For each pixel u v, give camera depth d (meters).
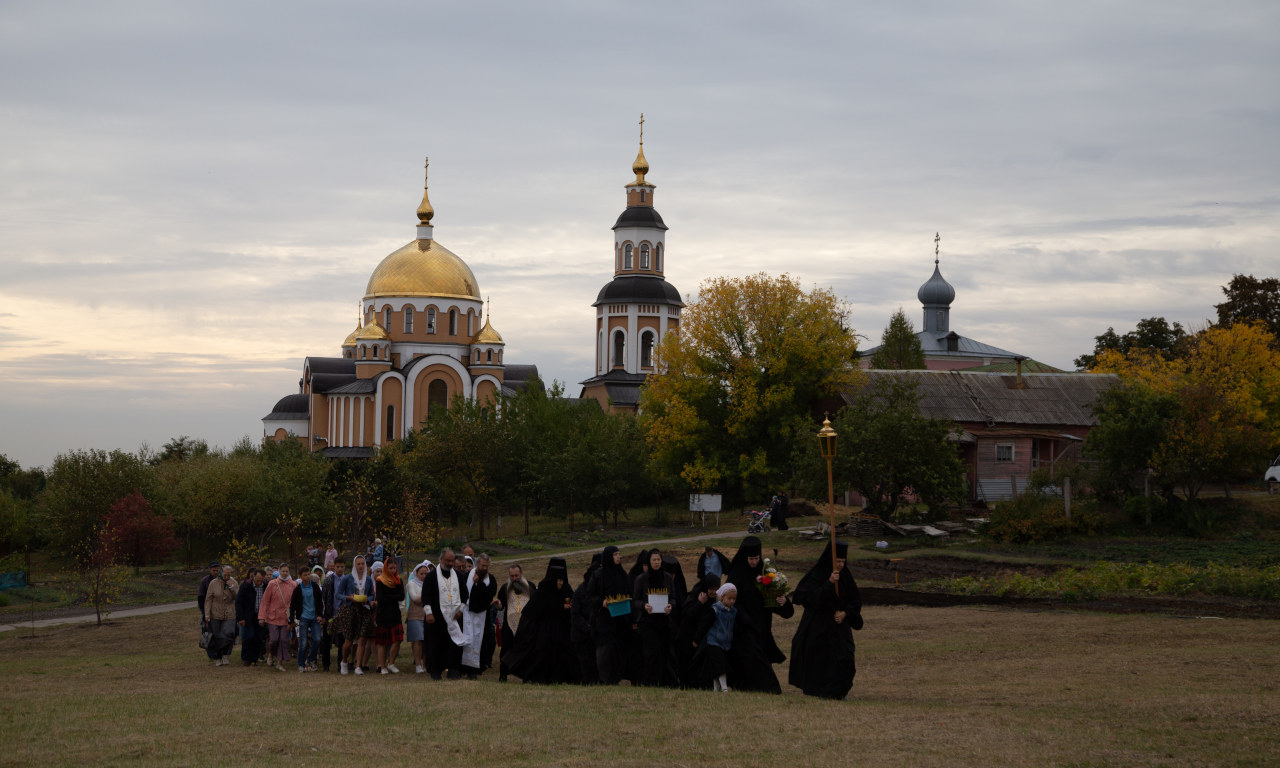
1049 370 75.44
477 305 100.56
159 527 48.22
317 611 19.25
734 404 54.41
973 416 52.62
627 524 54.22
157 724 11.93
